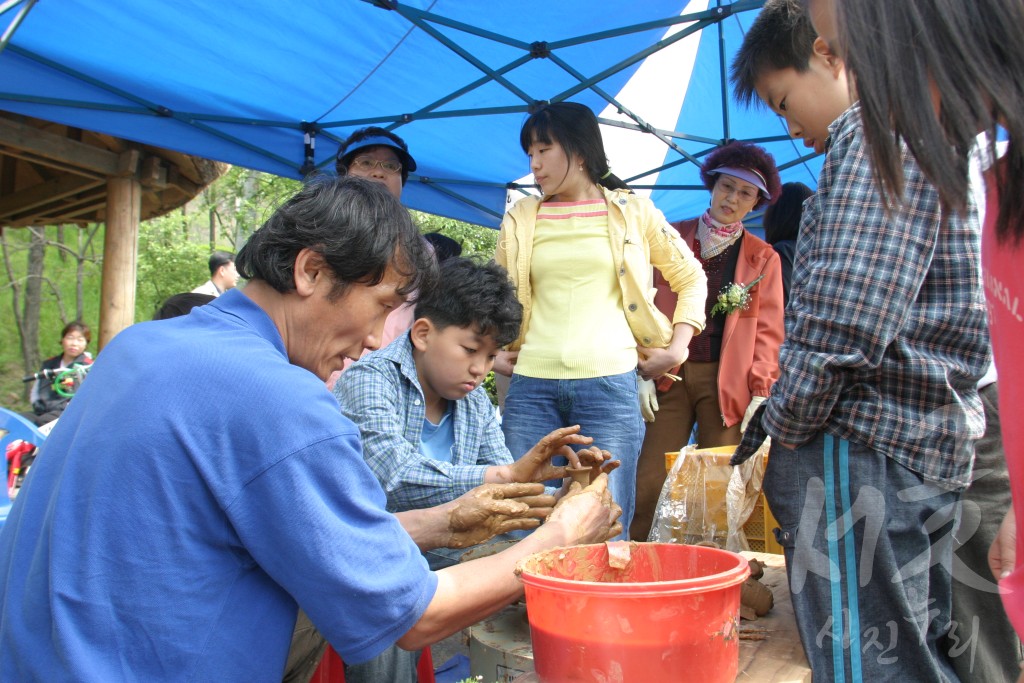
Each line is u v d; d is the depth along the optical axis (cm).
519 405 310
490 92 510
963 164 93
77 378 649
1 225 812
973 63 89
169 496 123
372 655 129
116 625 120
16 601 127
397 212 145
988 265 115
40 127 586
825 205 176
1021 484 113
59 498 125
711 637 126
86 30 419
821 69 195
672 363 324
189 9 405
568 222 315
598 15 420
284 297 143
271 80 481
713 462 287
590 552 158
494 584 148
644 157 636
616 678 124
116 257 620
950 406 172
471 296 220
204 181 694
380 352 234
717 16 399
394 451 215
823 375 171
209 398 126
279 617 133
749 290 373
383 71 475
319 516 124
